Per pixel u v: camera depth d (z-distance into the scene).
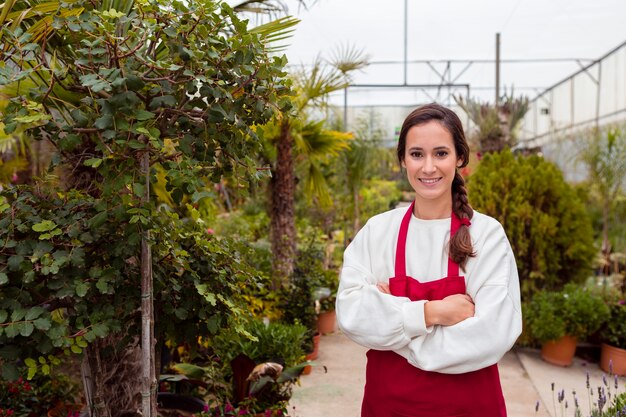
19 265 1.62
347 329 1.59
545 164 5.11
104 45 1.61
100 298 1.94
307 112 5.86
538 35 13.77
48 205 1.87
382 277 1.69
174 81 1.66
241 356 3.04
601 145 8.34
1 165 4.19
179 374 2.97
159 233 1.94
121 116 1.56
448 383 1.53
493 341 1.47
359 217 9.47
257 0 2.89
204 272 2.16
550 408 3.65
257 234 8.34
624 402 2.45
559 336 4.39
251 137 1.90
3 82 1.50
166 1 1.64
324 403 3.82
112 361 2.27
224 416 2.68
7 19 1.87
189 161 1.71
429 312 1.51
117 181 1.65
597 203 9.72
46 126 1.61
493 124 7.66
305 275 5.20
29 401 3.08
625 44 12.95
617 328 4.45
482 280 1.54
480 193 5.16
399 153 1.72
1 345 1.65
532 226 4.91
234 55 1.71
